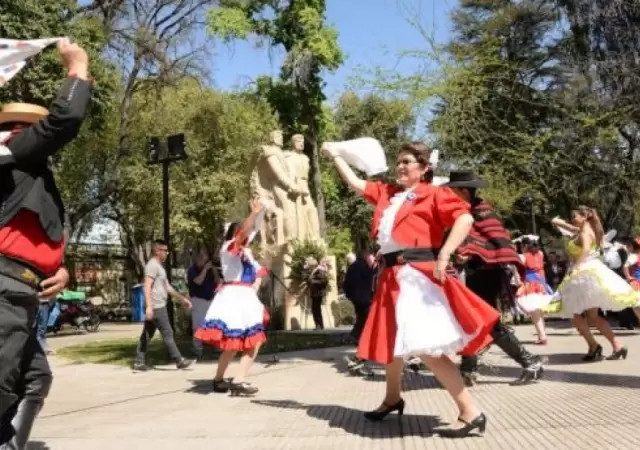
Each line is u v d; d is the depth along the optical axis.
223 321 7.46
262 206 7.59
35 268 3.75
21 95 17.06
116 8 25.45
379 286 5.09
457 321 4.74
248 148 34.16
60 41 3.88
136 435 5.34
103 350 14.62
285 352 12.37
